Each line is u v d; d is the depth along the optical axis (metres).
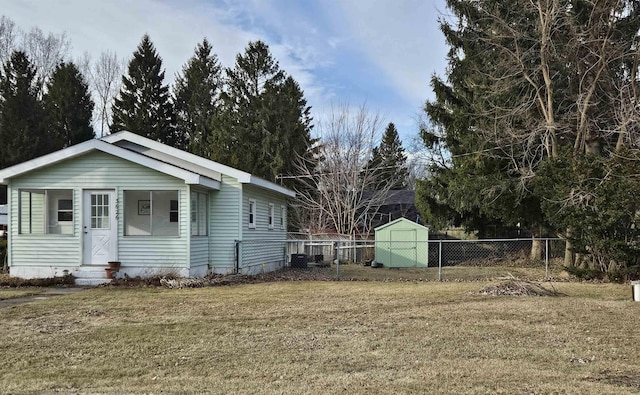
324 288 13.77
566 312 9.83
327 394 5.28
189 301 11.43
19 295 12.65
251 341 7.69
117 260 14.95
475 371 6.08
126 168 15.04
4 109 36.03
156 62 41.06
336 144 32.69
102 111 45.03
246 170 32.62
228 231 16.83
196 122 40.91
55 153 14.83
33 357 6.90
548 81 17.36
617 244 14.47
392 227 23.86
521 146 19.69
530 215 20.77
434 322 9.00
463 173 21.55
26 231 16.17
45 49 42.25
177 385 5.68
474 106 20.83
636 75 17.25
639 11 17.77
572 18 16.92
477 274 18.69
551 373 5.99
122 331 8.38
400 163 38.31
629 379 5.78
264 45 38.03
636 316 9.45
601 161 14.75
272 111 35.38
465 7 21.47
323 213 32.91
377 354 6.92
